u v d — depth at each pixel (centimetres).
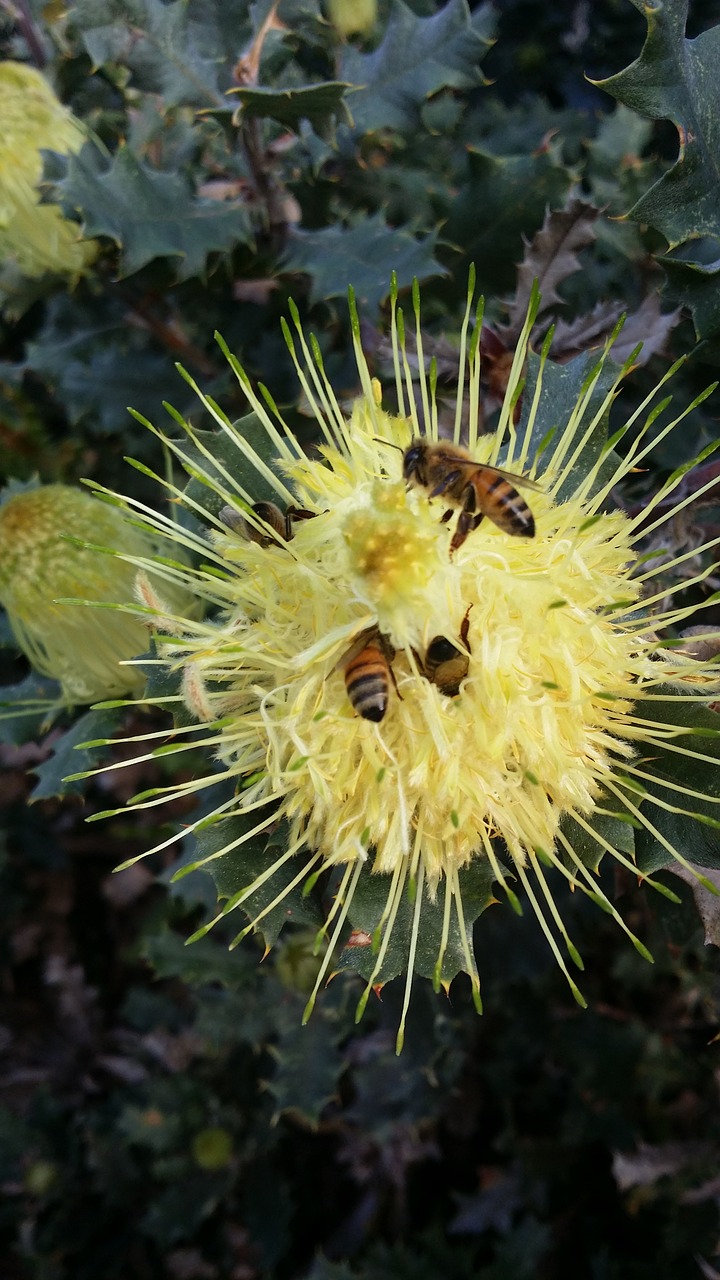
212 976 19
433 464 9
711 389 9
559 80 25
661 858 10
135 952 25
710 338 12
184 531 10
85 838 25
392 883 9
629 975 19
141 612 9
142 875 24
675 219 11
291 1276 22
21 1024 26
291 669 9
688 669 9
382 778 9
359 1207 22
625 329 14
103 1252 23
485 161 17
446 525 9
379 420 10
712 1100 19
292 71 18
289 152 18
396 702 9
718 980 15
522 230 17
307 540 9
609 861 14
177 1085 22
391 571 9
